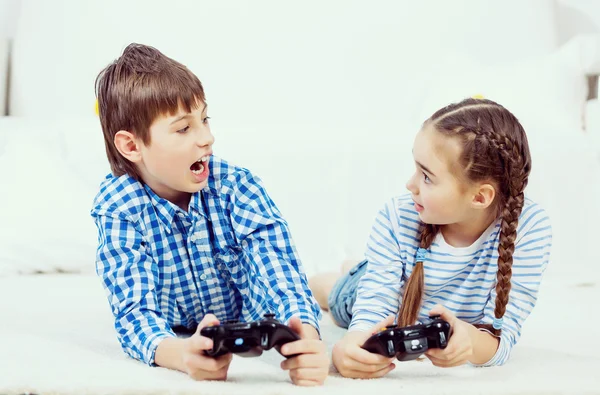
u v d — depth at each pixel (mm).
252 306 1316
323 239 2256
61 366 1090
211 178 1300
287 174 2299
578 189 2244
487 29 2938
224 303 1358
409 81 2910
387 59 2916
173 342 1089
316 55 2904
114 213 1229
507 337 1176
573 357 1234
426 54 2918
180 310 1351
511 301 1216
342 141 2338
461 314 1266
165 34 2875
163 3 2879
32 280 1931
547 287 1908
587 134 2545
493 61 2934
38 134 2363
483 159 1143
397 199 1293
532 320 1555
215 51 2885
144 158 1224
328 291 1663
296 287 1242
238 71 2887
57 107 2846
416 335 1027
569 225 2221
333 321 1566
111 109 1232
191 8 2885
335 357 1109
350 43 2910
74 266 2039
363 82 2904
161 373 1057
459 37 2930
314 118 2889
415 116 2893
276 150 2316
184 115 1196
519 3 2951
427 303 1272
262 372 1115
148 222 1257
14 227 2041
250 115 2883
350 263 1741
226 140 2330
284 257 1283
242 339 968
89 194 2168
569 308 1665
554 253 2201
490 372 1110
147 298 1182
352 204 2287
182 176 1218
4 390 966
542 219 1222
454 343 1040
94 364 1110
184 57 2877
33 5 2891
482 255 1215
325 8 2920
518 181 1167
